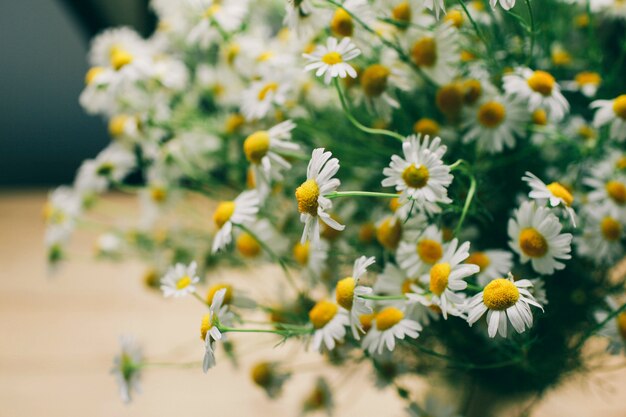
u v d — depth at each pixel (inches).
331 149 11.9
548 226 9.8
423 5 9.9
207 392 16.3
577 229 10.9
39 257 22.0
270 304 12.5
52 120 27.0
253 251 11.8
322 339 10.2
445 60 10.8
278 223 12.1
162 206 14.0
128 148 14.1
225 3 13.0
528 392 12.2
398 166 9.6
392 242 10.6
